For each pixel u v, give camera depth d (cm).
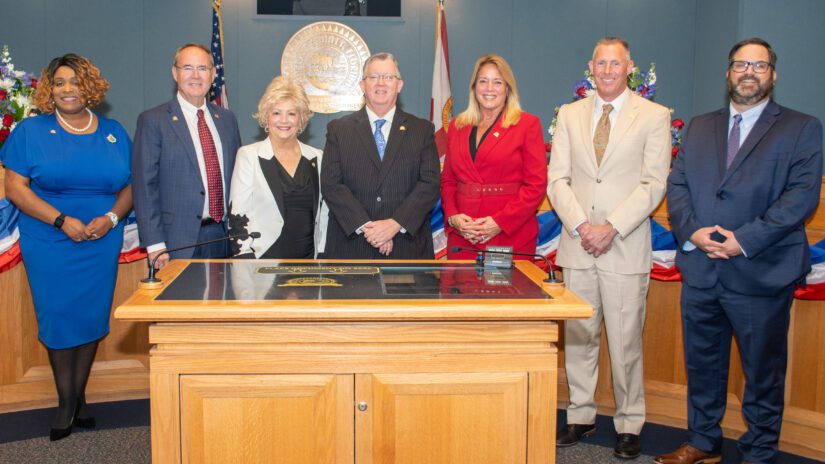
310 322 175
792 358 296
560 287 193
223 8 501
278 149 282
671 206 268
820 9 376
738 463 279
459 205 302
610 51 274
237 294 183
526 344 180
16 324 327
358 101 506
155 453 176
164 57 501
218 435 176
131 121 504
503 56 508
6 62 364
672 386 324
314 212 286
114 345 345
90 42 497
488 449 181
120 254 328
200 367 175
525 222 295
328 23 502
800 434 293
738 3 405
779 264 250
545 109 511
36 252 294
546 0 504
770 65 247
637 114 279
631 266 280
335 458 180
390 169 283
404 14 503
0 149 337
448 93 461
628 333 284
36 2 494
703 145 264
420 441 180
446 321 178
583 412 302
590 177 284
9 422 317
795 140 245
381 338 177
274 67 505
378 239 272
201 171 295
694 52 500
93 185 296
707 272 261
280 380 176
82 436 302
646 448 296
